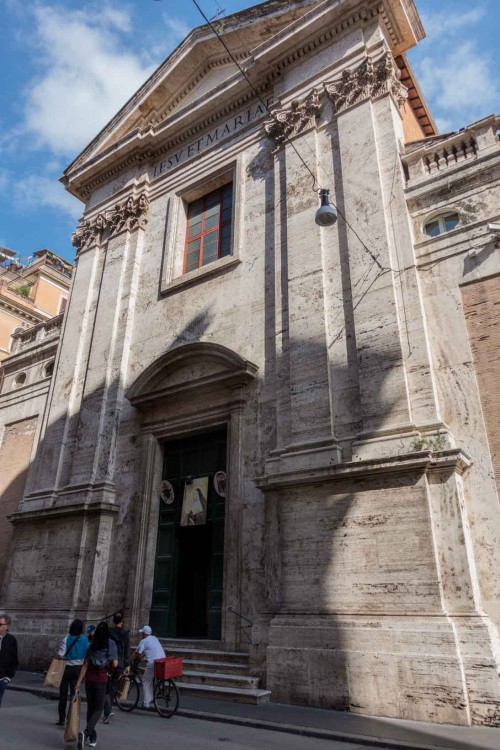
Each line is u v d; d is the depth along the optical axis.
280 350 12.04
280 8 16.38
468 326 10.05
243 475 11.59
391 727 7.05
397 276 10.95
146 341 15.26
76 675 7.57
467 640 7.67
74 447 15.36
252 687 9.12
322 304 11.65
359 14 14.09
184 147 17.77
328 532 9.50
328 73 14.21
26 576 14.30
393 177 11.91
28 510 15.20
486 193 10.86
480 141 11.41
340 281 11.73
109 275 17.23
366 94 13.09
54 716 8.11
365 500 9.30
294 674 8.77
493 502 8.75
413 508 8.79
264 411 11.86
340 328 11.30
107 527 13.45
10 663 6.96
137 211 17.64
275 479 10.32
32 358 19.31
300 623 9.11
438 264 10.80
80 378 16.42
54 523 14.35
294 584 9.54
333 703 8.23
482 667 7.43
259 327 12.80
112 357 15.62
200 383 12.90
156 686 8.27
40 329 20.28
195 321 14.25
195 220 16.70
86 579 12.97
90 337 16.84
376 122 12.77
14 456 17.73
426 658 7.75
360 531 9.17
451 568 8.27
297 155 13.66
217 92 16.66
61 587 13.27
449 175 11.34
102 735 6.79
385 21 14.08
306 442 10.59
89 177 19.89
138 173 18.48
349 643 8.46
